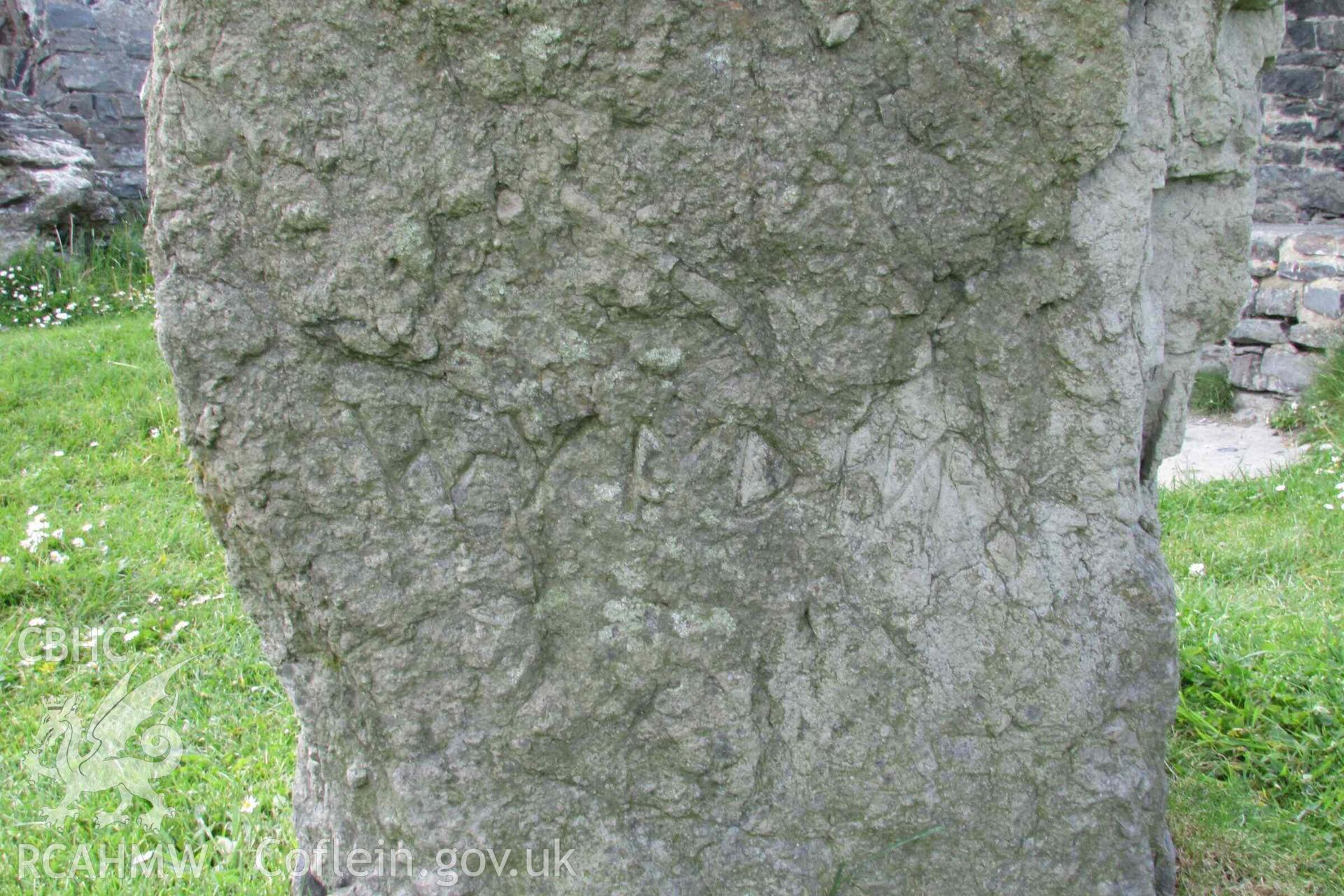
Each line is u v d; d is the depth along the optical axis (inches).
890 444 47.4
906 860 49.9
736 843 49.7
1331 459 103.7
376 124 43.7
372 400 46.0
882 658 48.6
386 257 44.5
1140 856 50.0
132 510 86.5
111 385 110.5
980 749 49.1
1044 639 48.4
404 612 47.6
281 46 43.1
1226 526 89.7
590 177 44.2
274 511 46.6
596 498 47.3
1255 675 65.2
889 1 42.7
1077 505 47.9
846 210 44.4
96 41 217.3
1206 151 48.1
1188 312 50.4
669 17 42.6
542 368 46.1
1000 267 45.8
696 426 46.7
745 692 48.6
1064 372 46.6
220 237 44.6
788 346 46.1
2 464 92.5
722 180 44.1
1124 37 42.9
